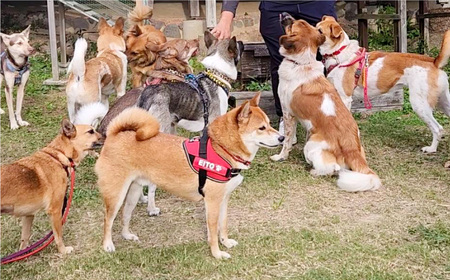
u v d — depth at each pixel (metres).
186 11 10.31
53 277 3.33
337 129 4.99
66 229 4.04
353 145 4.94
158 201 4.64
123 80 6.62
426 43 10.46
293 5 5.75
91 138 3.70
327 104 5.08
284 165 5.45
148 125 3.52
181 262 3.47
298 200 4.59
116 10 8.90
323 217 4.23
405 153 5.76
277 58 5.91
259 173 5.21
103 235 3.88
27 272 3.37
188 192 3.51
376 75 5.88
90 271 3.40
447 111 5.89
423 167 5.31
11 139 6.21
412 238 3.83
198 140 3.48
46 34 10.87
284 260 3.53
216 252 3.54
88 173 5.19
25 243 3.66
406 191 4.72
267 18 5.79
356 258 3.53
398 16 9.05
